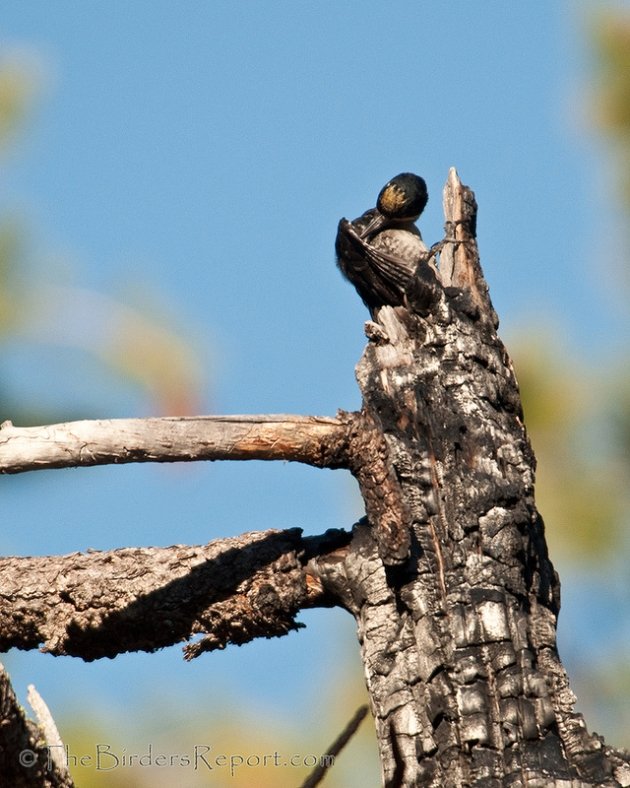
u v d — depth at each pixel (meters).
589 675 9.07
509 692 7.05
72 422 6.84
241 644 7.79
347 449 7.21
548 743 6.96
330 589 7.62
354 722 6.15
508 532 7.54
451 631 7.25
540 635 7.40
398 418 8.00
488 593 7.34
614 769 6.90
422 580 7.43
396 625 7.38
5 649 7.99
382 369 8.25
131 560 7.83
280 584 7.64
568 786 6.75
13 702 6.99
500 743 6.95
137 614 7.67
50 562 7.92
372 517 7.32
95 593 7.72
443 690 7.12
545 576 7.67
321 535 7.84
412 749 7.03
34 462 6.78
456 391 8.09
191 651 7.79
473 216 9.05
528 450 8.06
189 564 7.75
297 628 7.71
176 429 6.93
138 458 6.92
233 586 7.67
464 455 7.83
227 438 7.02
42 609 7.79
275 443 7.11
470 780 6.89
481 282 8.79
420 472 7.75
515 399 8.27
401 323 8.41
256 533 7.88
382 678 7.26
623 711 8.95
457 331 8.30
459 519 7.58
